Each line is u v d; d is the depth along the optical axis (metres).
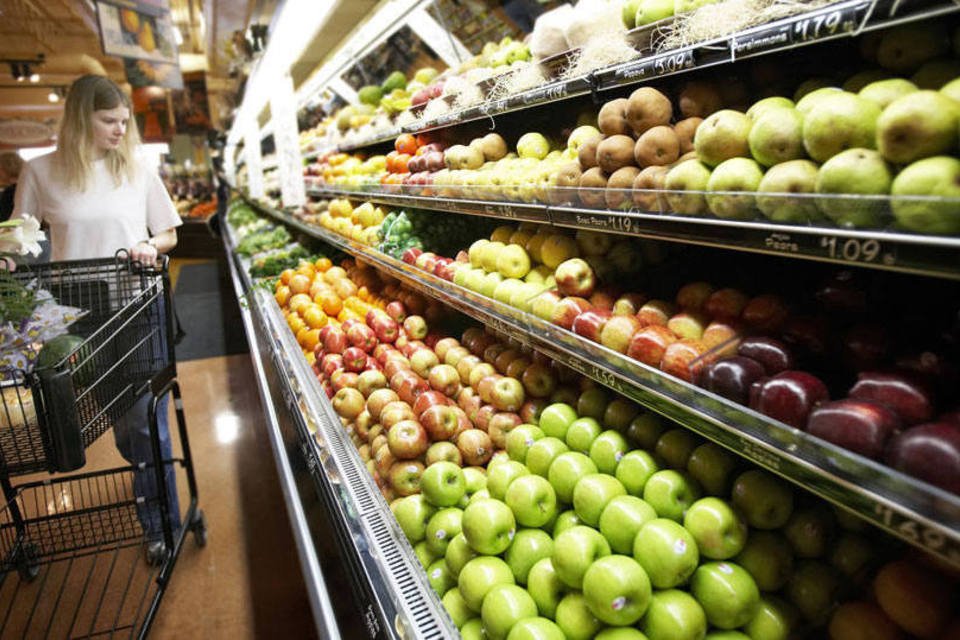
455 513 1.40
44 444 1.55
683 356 1.09
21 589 2.34
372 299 3.05
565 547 1.08
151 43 7.49
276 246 5.14
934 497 0.63
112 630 1.91
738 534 1.04
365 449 1.85
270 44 3.50
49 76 15.07
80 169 2.57
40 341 1.80
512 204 1.68
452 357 2.05
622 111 1.38
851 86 1.02
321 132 5.96
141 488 2.51
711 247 1.47
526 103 1.74
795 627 0.99
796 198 0.84
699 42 1.14
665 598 1.01
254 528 2.79
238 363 5.20
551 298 1.54
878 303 1.02
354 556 1.32
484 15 3.32
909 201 0.68
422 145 2.85
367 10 3.37
